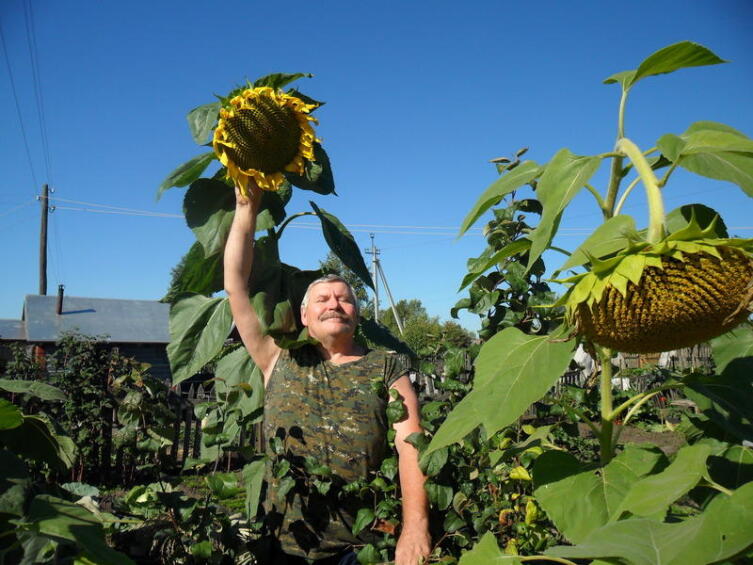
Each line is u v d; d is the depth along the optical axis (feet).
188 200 6.88
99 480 16.67
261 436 8.18
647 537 2.57
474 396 3.72
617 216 3.51
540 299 6.52
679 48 3.65
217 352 7.30
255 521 7.79
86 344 17.81
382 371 7.03
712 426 4.52
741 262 3.09
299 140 6.40
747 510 2.48
